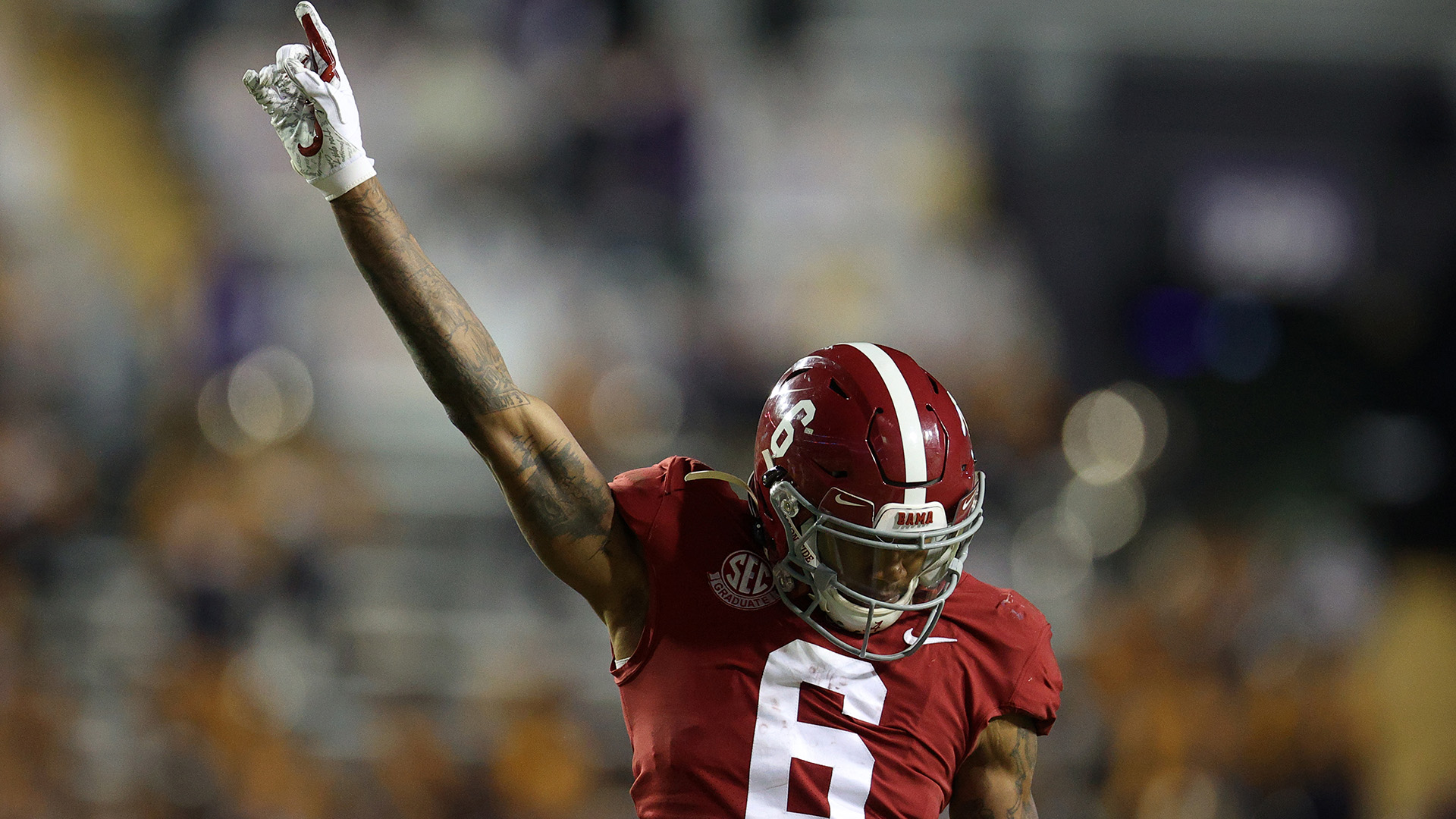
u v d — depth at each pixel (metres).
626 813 31.17
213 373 36.56
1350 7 50.78
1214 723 32.09
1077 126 49.44
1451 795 32.66
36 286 37.91
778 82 47.50
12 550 34.03
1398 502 38.34
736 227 43.25
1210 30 50.81
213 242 39.81
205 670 31.42
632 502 9.16
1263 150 49.34
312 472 34.88
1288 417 41.03
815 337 38.81
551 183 41.38
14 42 44.00
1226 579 34.53
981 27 51.00
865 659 8.95
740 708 8.86
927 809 8.96
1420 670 34.38
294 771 30.59
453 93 42.72
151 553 33.72
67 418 36.50
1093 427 39.66
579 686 33.28
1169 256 46.81
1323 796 31.70
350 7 43.84
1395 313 42.78
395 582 35.28
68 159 42.66
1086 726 32.34
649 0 44.44
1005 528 36.66
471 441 8.94
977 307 41.06
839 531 8.59
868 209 44.19
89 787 30.92
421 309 8.74
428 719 31.47
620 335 37.28
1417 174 48.97
